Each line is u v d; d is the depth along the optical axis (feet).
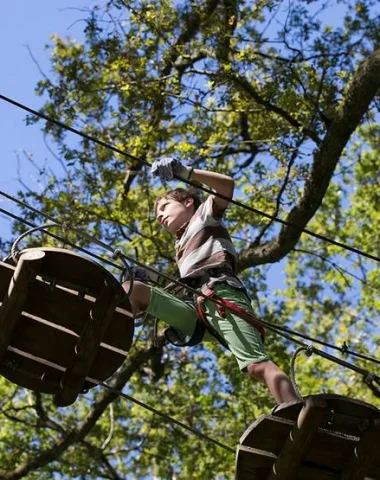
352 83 43.98
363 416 22.98
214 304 23.82
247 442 23.41
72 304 22.99
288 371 56.75
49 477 58.03
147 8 50.21
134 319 23.54
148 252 53.21
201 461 57.47
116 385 53.57
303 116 49.67
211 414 57.31
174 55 50.65
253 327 23.68
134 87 50.80
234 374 56.44
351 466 23.57
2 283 22.79
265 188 50.60
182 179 24.61
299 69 50.70
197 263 24.44
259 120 51.52
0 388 59.36
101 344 23.61
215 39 49.73
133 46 50.85
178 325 24.25
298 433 22.76
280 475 23.36
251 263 49.44
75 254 22.44
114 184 52.70
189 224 25.27
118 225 52.85
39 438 58.65
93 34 50.60
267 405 55.62
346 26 52.47
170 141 53.31
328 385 66.95
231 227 53.93
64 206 52.01
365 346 68.08
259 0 50.08
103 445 61.26
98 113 53.06
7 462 56.54
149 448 59.36
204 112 51.34
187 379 58.13
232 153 54.54
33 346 23.41
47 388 23.90
